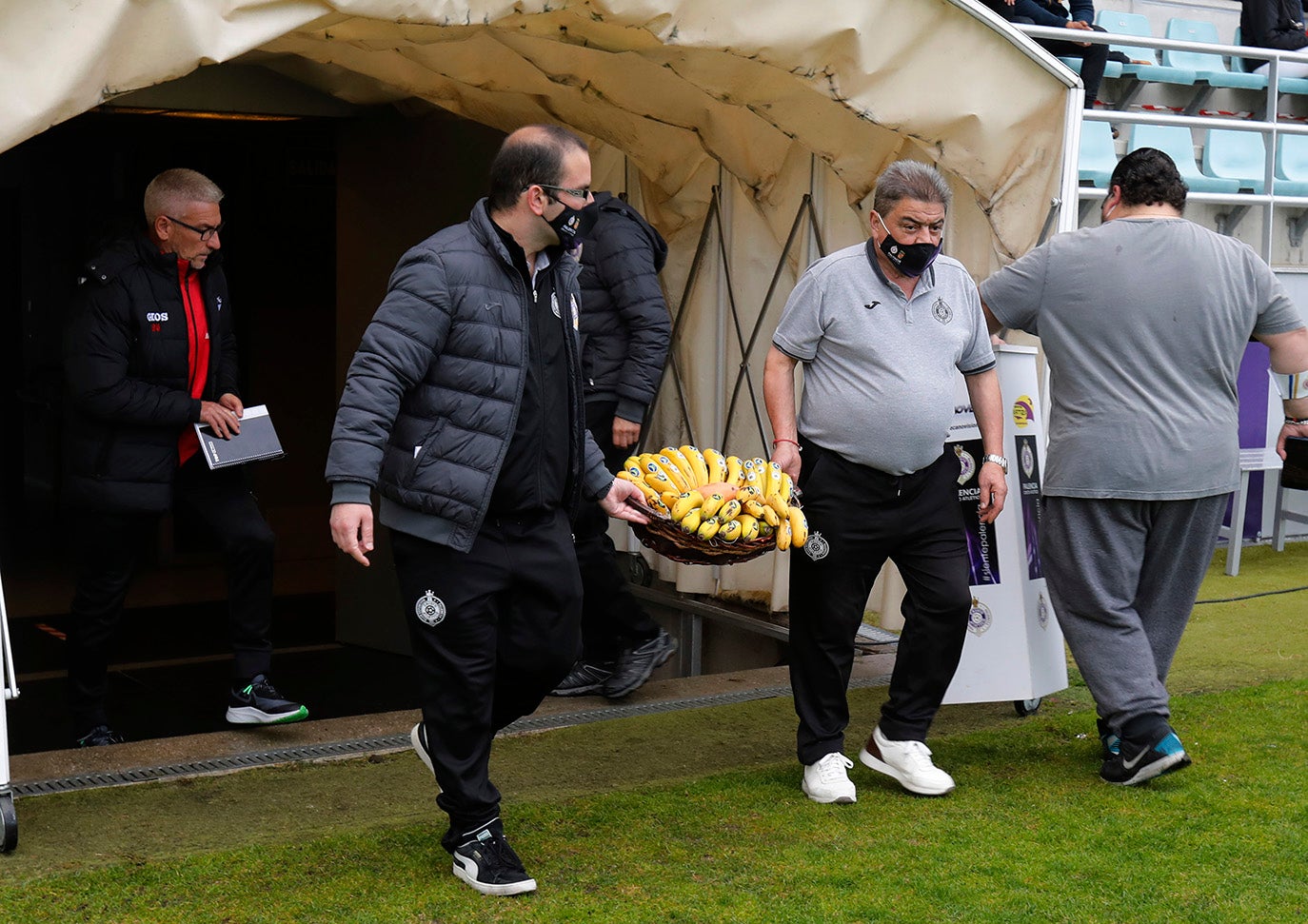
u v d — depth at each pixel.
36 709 6.03
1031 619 4.28
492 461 2.88
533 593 3.02
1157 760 3.66
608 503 3.21
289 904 2.91
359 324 7.41
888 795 3.69
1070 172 4.57
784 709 4.64
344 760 4.04
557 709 4.63
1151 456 3.70
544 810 3.53
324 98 7.25
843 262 3.57
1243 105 8.98
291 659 7.25
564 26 4.12
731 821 3.46
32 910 2.88
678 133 5.93
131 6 3.16
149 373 4.24
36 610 8.04
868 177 5.00
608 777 3.90
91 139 9.96
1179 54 8.99
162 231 4.25
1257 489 7.70
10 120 3.03
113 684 6.57
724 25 4.05
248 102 7.09
